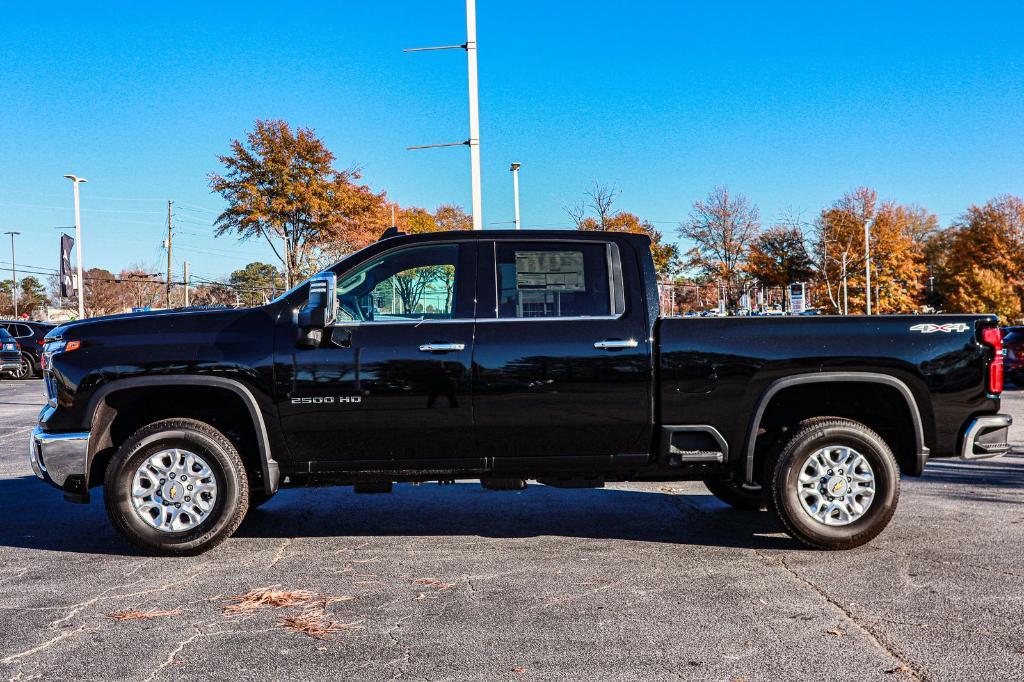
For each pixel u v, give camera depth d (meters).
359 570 4.91
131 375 5.21
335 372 5.22
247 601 4.34
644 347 5.28
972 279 67.69
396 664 3.49
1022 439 10.42
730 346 5.27
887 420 5.66
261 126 36.16
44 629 3.93
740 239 63.62
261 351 5.24
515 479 5.51
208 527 5.22
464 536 5.78
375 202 38.44
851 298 59.72
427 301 5.41
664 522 6.18
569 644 3.70
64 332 5.36
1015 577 4.66
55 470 5.23
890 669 3.40
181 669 3.45
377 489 5.67
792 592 4.42
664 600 4.30
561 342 5.26
